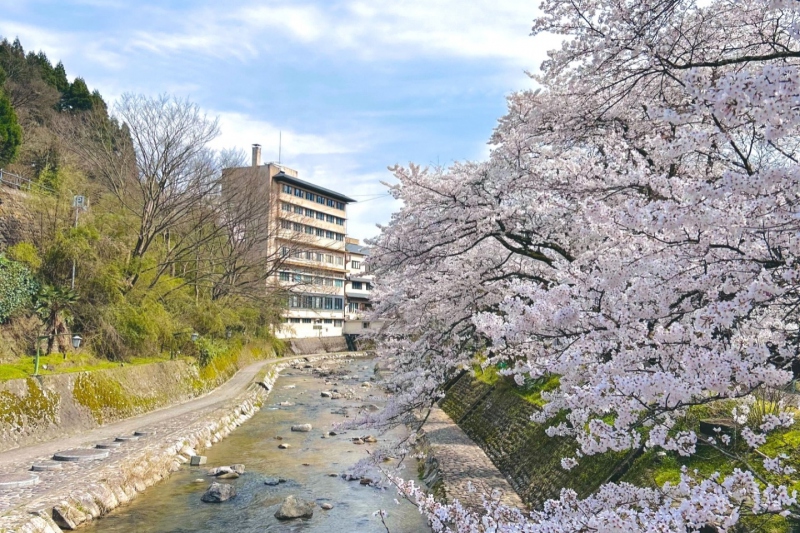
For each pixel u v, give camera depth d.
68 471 10.19
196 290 27.39
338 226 52.44
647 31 5.38
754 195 3.17
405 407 8.66
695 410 7.00
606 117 6.71
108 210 22.94
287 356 42.69
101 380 15.89
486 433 13.43
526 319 3.78
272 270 31.69
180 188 23.95
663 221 3.11
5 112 22.19
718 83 2.49
